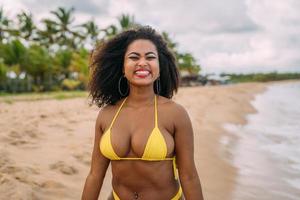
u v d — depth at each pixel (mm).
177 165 2561
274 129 12656
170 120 2449
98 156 2658
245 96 35906
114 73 2734
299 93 47281
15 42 36406
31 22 47781
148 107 2506
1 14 43812
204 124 12461
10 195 3967
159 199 2445
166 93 2826
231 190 5566
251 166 7125
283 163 7520
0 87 35156
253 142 9812
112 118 2564
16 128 8039
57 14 50094
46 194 4344
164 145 2381
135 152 2412
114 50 2707
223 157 7648
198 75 70000
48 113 12148
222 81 76438
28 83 37438
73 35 51656
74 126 9297
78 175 5199
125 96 2746
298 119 16109
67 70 42688
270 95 41062
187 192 2504
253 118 16281
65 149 6570
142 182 2432
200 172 6379
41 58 37938
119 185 2527
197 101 23375
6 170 4805
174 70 2793
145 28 2680
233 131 11633
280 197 5434
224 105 22047
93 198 2693
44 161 5645
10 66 36156
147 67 2506
